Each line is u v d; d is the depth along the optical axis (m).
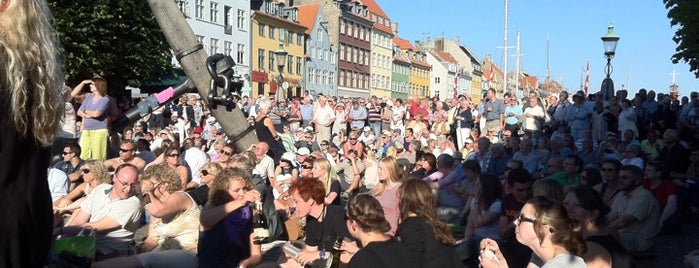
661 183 9.73
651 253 7.96
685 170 12.60
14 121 1.56
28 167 1.64
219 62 6.75
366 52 90.31
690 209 10.86
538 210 3.98
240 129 7.16
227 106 7.01
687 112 17.84
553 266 3.84
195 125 25.02
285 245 6.15
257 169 9.36
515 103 18.67
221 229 5.09
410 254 4.11
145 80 36.53
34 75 1.61
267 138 10.47
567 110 17.42
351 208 4.33
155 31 33.72
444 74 111.56
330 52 80.50
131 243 5.77
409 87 105.19
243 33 61.47
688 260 5.30
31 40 1.62
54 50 1.70
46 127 1.66
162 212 5.92
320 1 81.94
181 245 6.07
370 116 23.48
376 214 4.28
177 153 9.88
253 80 62.84
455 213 8.83
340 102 25.03
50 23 1.71
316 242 5.86
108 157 10.18
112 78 33.50
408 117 23.64
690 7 15.66
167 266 4.46
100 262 4.07
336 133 22.42
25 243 1.65
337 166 15.20
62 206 8.01
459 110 19.84
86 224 5.48
